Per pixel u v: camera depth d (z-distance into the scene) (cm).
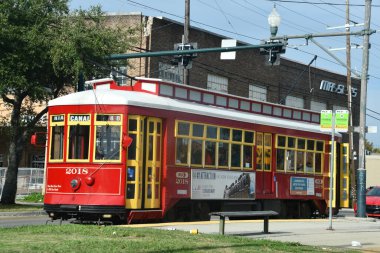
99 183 1778
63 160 1833
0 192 3747
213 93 2227
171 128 1905
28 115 3181
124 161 1769
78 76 2725
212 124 2067
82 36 2739
